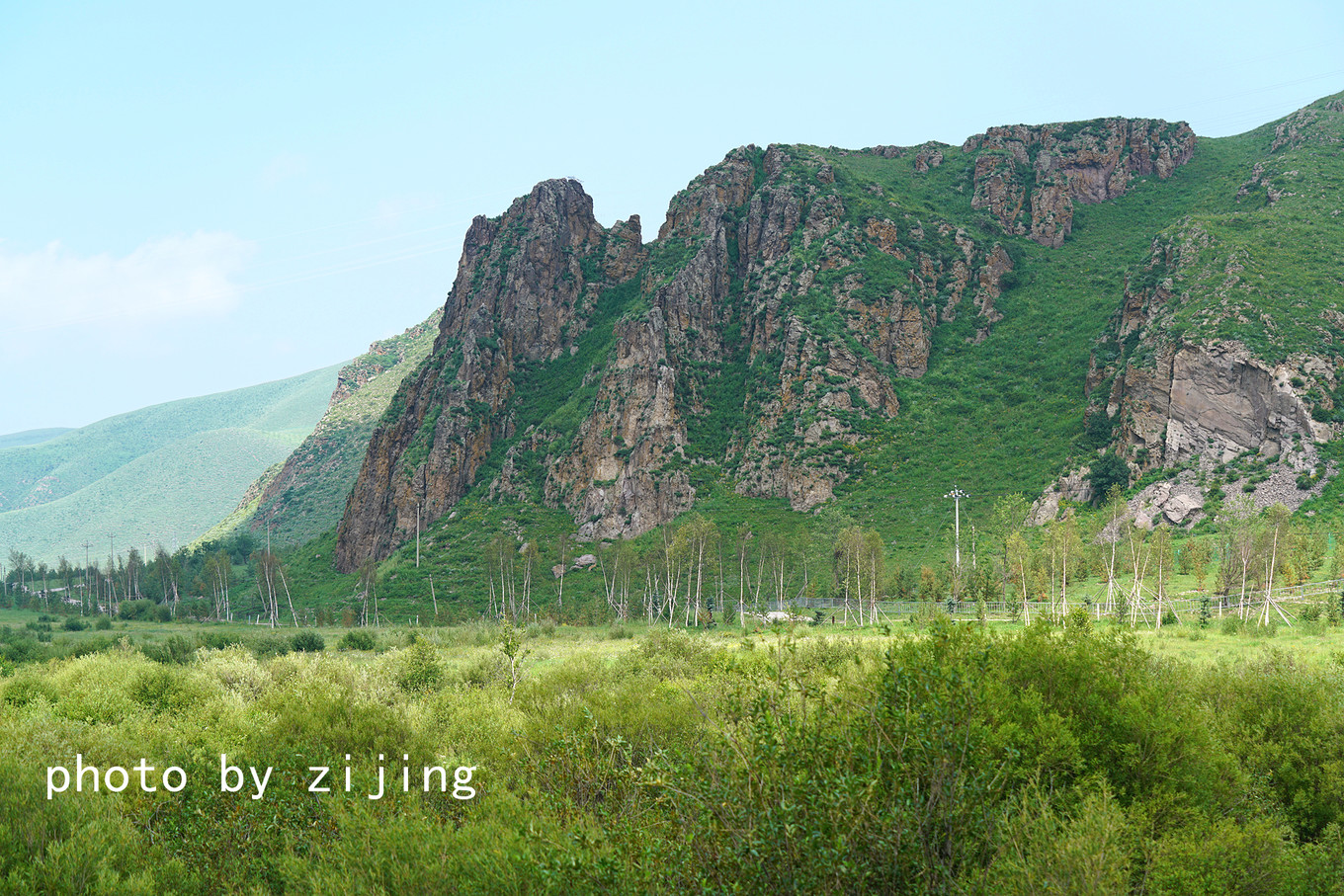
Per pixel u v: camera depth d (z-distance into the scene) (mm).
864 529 111250
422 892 10680
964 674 10414
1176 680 15852
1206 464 99688
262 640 62312
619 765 14227
